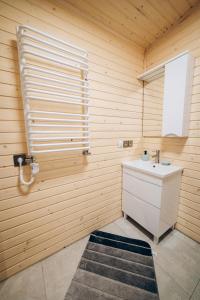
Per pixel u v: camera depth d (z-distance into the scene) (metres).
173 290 1.02
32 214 1.17
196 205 1.43
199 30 1.27
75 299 0.98
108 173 1.66
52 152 1.22
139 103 1.86
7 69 0.96
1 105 0.96
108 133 1.60
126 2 1.20
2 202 1.04
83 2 1.18
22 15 0.98
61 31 1.16
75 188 1.40
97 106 1.48
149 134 1.86
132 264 1.22
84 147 1.31
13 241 1.11
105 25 1.42
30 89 0.96
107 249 1.38
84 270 1.18
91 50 1.37
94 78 1.42
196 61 1.32
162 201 1.34
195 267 1.19
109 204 1.73
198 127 1.35
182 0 1.23
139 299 0.97
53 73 1.04
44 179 1.20
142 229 1.66
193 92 1.36
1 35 0.92
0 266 1.08
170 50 1.53
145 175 1.45
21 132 1.05
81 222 1.50
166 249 1.37
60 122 1.22
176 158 1.57
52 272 1.17
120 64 1.61
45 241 1.27
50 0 1.08
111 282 1.08
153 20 1.40
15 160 1.04
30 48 1.01
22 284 1.08
